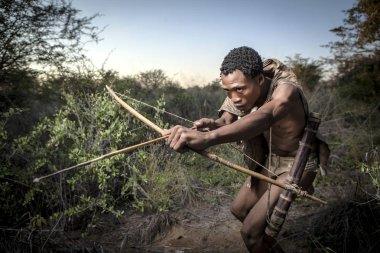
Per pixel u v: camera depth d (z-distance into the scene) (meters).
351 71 10.12
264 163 2.76
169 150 4.59
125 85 5.98
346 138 5.98
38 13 6.34
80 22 6.68
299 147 2.46
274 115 2.12
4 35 6.10
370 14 8.92
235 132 1.94
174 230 3.73
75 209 3.40
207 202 4.32
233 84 2.21
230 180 4.76
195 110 7.63
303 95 2.35
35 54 6.37
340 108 7.83
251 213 2.51
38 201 3.66
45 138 4.66
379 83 8.93
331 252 3.25
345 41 9.80
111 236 3.58
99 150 3.64
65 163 3.79
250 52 2.23
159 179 4.02
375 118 7.45
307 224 3.63
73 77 5.39
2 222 3.36
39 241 3.11
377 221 3.38
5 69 6.13
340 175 4.77
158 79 7.77
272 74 2.41
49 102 6.16
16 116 5.23
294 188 2.24
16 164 3.78
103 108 3.69
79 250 3.22
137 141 4.34
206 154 1.93
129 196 4.20
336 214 3.48
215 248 3.45
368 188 3.75
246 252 3.38
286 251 3.32
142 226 3.73
